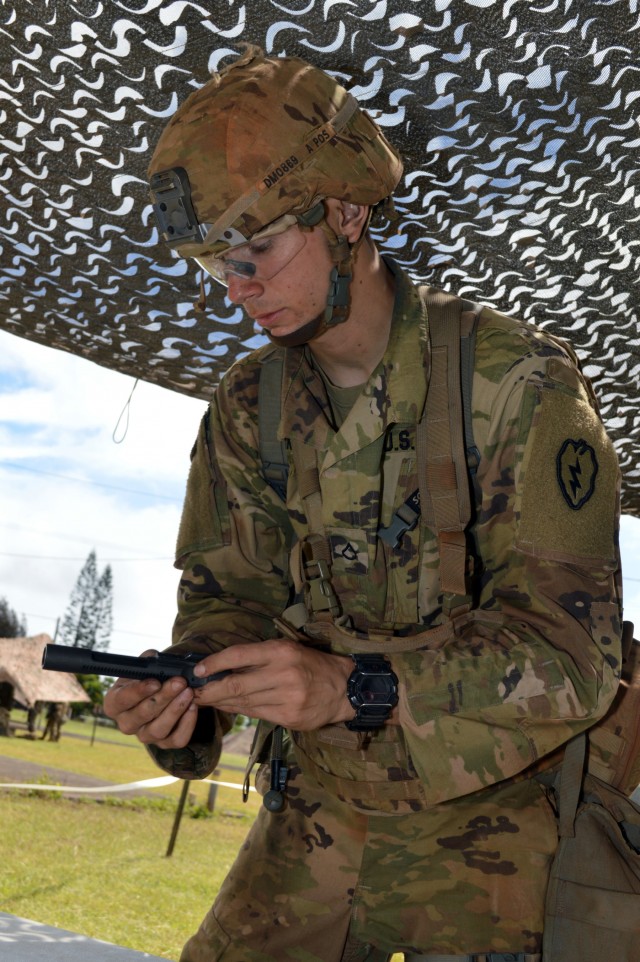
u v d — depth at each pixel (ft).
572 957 4.10
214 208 3.98
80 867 23.30
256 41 5.28
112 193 6.49
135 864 24.85
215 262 4.16
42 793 38.68
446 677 3.87
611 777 4.44
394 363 4.36
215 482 5.16
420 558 4.45
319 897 4.70
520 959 4.26
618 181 6.04
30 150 6.25
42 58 5.55
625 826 4.39
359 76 5.48
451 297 4.63
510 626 4.06
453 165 6.03
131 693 3.92
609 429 8.88
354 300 4.36
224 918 4.80
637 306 7.16
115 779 54.49
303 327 4.24
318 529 4.58
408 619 4.49
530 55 5.27
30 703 90.07
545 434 4.11
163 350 8.19
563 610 3.97
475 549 4.42
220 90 4.16
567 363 4.35
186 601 5.11
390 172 4.36
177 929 17.51
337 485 4.49
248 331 7.84
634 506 10.80
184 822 36.76
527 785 4.49
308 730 4.24
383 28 5.15
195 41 5.30
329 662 3.96
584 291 7.05
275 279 4.10
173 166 4.04
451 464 4.25
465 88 5.49
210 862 26.94
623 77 5.36
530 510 4.04
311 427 4.61
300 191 4.01
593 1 4.97
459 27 5.14
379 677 3.91
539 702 3.82
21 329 8.28
